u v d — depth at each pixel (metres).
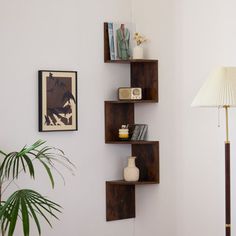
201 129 3.92
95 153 4.20
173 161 4.11
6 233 3.79
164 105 4.16
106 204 4.25
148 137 4.28
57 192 4.04
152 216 4.27
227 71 3.30
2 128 3.83
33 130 3.94
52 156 4.01
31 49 3.93
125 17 4.33
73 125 4.07
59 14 4.03
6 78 3.84
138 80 4.32
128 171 4.21
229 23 3.70
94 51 4.18
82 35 4.13
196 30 3.93
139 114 4.33
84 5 4.13
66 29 4.06
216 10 3.79
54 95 3.99
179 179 4.08
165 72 4.15
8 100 3.85
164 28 4.15
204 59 3.88
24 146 3.86
